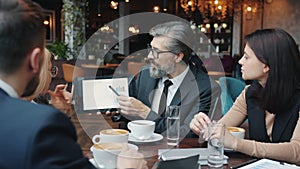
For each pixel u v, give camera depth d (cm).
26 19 70
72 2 621
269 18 864
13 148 60
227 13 859
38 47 72
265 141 151
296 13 819
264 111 152
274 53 137
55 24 898
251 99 158
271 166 115
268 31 143
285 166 115
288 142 137
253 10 845
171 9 879
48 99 137
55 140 62
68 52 550
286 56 137
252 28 892
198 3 830
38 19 72
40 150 60
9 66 70
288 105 142
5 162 60
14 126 63
